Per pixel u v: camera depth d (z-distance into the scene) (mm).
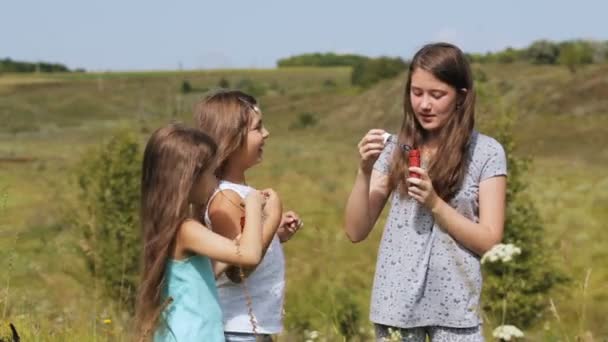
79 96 135125
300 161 58438
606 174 43875
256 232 4215
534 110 74938
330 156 63562
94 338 6543
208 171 4336
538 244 13023
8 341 5031
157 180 4270
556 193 30359
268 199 4484
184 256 4281
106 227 14016
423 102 4438
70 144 75688
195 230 4227
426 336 4645
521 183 13648
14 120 116062
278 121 106625
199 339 4223
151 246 4258
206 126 4551
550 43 104500
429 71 4398
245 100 4598
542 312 12156
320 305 11836
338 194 39906
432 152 4551
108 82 151625
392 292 4523
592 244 21188
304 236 24469
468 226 4363
